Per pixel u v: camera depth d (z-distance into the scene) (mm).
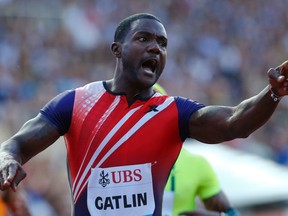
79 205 12727
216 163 29156
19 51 48375
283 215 27625
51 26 52656
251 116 12016
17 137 12594
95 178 12656
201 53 59875
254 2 68250
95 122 12805
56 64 49031
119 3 57844
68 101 12992
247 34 65312
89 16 54375
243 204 27406
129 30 12898
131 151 12695
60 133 12930
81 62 50750
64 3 54344
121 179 12633
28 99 44219
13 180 11633
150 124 12828
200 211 18047
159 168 12805
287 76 11539
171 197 18469
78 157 12805
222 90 57062
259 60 63844
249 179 28297
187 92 54531
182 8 63031
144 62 12781
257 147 47312
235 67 60594
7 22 51031
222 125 12391
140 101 12953
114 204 12586
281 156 48344
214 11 64938
